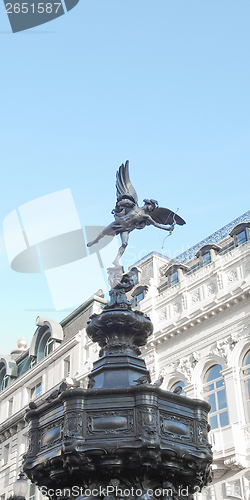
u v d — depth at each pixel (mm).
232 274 25562
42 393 34719
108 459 5781
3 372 42906
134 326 7238
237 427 22406
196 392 24844
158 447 5789
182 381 26078
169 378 26500
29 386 37281
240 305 24688
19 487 8859
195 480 6586
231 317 24938
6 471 35531
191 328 26516
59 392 6703
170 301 28297
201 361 25359
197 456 6262
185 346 26453
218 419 23781
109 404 6047
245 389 23297
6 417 38406
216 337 25203
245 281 24484
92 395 6094
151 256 34719
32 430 6836
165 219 8102
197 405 6637
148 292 29844
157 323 28312
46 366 35906
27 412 6977
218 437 22594
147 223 7844
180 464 6148
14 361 42031
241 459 21609
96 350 31656
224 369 24094
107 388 6098
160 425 6094
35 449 6676
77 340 33375
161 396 6297
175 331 26938
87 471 5828
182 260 32625
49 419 6621
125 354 7008
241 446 21953
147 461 5793
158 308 28859
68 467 5863
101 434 5871
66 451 5781
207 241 31672
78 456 5766
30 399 36844
